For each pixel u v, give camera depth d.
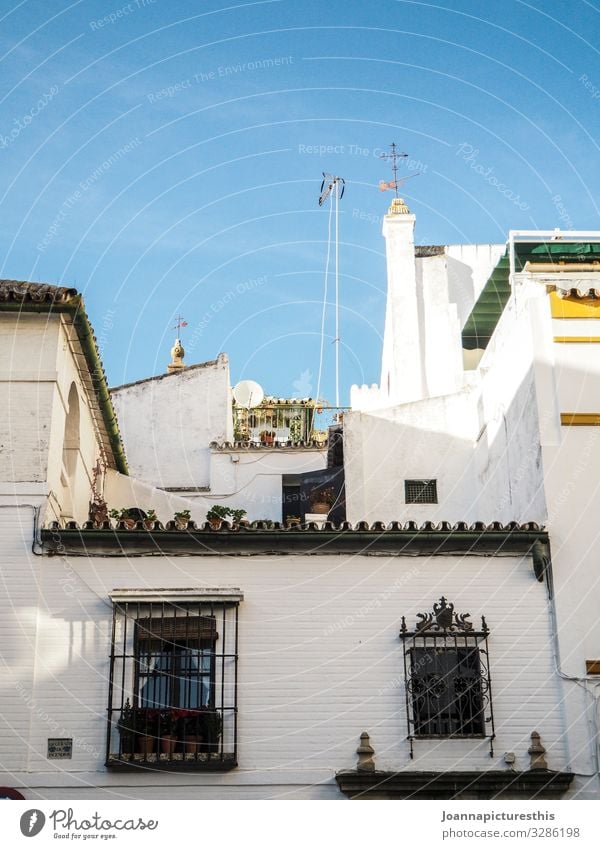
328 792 17.47
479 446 25.55
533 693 18.16
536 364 20.31
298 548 18.64
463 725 17.92
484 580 18.72
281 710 17.84
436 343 30.61
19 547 18.27
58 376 19.42
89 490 22.97
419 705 17.98
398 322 30.86
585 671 18.25
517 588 18.70
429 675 18.17
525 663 18.31
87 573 18.28
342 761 17.64
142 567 18.39
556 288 20.72
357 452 26.72
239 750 17.59
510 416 22.05
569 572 18.83
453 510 26.06
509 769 17.67
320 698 17.94
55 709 17.55
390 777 17.41
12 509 18.47
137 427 31.38
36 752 17.33
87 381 21.47
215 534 18.45
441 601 18.31
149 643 18.03
